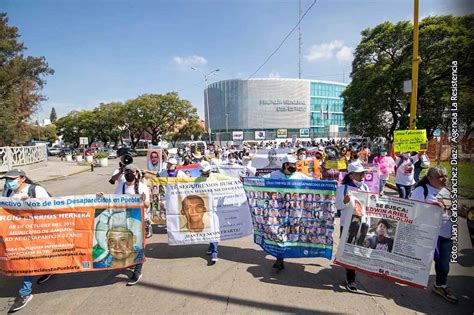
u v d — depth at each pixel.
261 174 11.13
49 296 4.06
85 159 36.12
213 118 95.19
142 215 4.40
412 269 3.82
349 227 4.12
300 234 4.62
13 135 28.33
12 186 4.11
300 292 3.99
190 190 5.16
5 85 28.16
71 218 4.17
